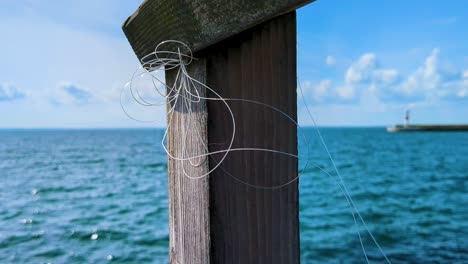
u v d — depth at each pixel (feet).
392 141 181.68
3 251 20.94
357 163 83.10
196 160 2.16
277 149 2.13
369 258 18.10
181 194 2.37
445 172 66.80
